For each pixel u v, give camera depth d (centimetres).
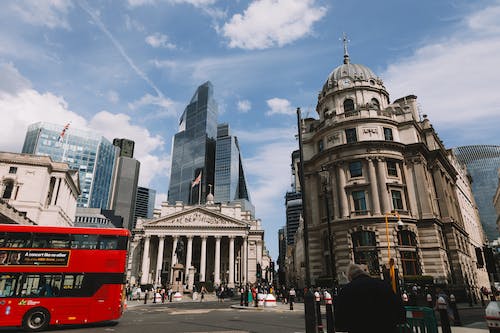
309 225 4616
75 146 18488
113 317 1808
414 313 968
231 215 9888
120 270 1900
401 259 3884
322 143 4859
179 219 8825
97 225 12619
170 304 4209
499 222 10931
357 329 530
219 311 2853
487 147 16988
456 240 4444
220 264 9494
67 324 1819
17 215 3638
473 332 1428
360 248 3912
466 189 7569
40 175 6788
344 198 4241
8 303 1684
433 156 4712
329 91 5138
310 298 1198
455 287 3819
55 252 1822
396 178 4284
